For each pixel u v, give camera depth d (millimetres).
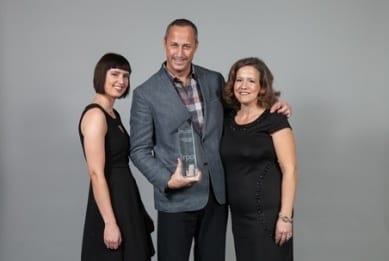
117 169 2031
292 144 2064
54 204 3062
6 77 3008
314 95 3035
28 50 3006
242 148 2082
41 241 3070
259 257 2098
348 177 3061
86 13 3004
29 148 3039
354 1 2998
